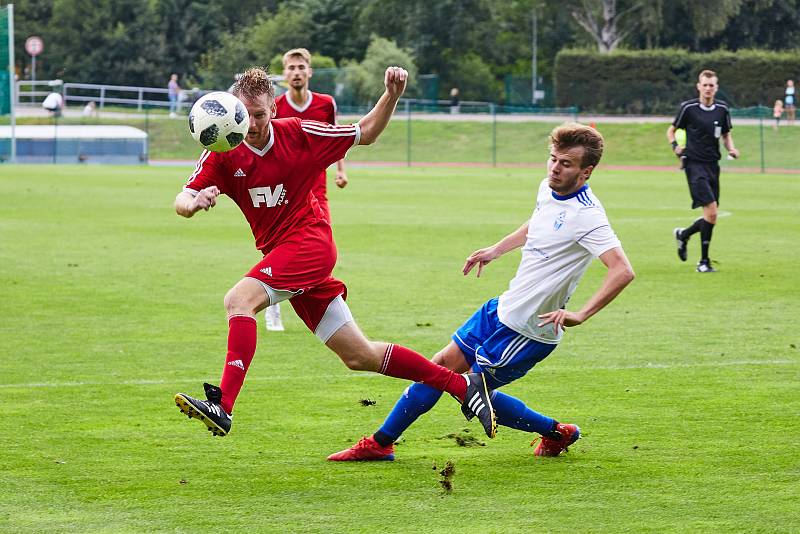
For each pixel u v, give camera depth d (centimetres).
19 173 9850
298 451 1753
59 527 1382
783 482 1575
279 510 1454
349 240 5000
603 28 17550
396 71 1619
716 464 1669
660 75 15875
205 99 1546
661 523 1398
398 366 1639
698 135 3950
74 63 19238
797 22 18712
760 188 8612
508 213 6419
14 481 1579
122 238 4981
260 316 3102
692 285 3666
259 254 4444
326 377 2311
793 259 4359
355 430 1883
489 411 1633
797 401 2083
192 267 4041
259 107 1575
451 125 14162
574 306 3247
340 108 15562
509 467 1664
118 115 15312
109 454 1725
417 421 1961
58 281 3672
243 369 1577
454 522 1404
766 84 15812
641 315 3084
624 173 10931
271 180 1611
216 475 1617
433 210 6606
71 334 2770
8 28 11275
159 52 19338
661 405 2056
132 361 2452
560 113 15075
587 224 1599
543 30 19525
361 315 3059
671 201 7444
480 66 18825
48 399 2094
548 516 1428
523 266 1667
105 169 10694
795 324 2936
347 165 12319
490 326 1692
